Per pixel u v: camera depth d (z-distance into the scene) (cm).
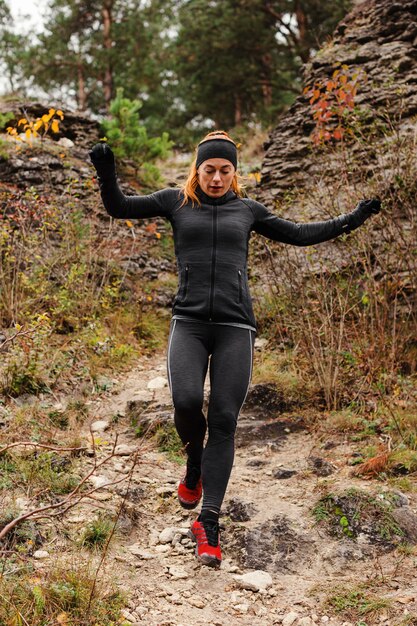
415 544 304
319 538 309
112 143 927
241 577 281
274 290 604
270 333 577
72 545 287
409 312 508
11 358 468
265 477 373
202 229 289
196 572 287
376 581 276
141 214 296
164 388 504
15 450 363
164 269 774
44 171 784
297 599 271
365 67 760
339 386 464
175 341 288
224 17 1770
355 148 623
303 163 751
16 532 284
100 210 753
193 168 300
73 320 574
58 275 616
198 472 302
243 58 1839
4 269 593
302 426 438
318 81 802
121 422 450
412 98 673
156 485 358
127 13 2025
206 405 454
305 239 309
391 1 807
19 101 977
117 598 254
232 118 2086
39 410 429
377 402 445
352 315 518
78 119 937
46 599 241
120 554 293
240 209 299
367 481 355
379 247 547
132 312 652
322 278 514
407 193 538
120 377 531
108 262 643
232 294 288
